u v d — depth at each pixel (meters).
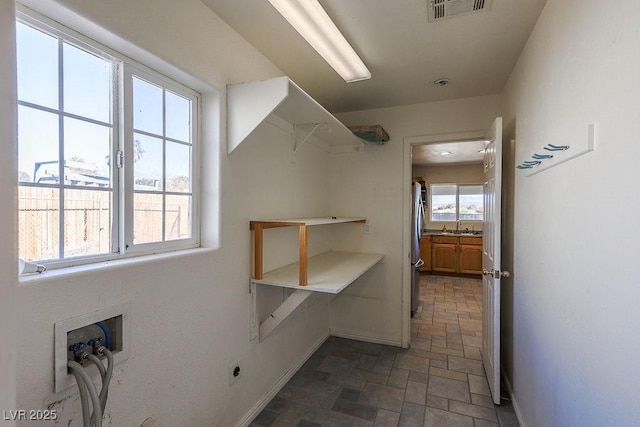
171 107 1.53
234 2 1.56
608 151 0.95
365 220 3.26
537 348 1.64
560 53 1.36
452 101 2.95
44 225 1.03
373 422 1.99
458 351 3.00
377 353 2.97
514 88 2.26
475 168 6.72
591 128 1.05
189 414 1.52
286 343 2.48
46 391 0.95
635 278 0.81
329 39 1.73
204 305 1.61
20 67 0.96
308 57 2.13
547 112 1.52
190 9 1.49
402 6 1.61
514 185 2.22
